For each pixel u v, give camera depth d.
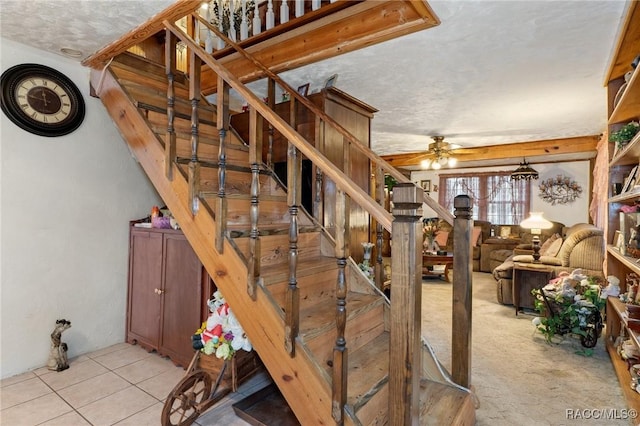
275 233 2.03
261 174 2.62
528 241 6.72
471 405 1.84
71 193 2.74
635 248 2.27
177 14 1.82
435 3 1.78
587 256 3.63
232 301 1.66
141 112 2.16
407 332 1.19
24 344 2.48
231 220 2.05
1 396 2.17
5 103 2.37
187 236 1.84
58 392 2.22
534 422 1.92
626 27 1.93
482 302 4.41
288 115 2.87
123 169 3.08
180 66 3.27
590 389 2.28
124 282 3.09
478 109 3.67
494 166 7.79
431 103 3.49
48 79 2.58
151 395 2.21
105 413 2.00
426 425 1.56
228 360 1.97
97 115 2.90
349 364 1.74
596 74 2.72
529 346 2.99
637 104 2.43
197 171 1.82
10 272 2.42
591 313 2.87
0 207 2.38
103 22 2.13
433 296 4.69
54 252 2.65
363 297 2.14
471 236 1.94
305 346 1.45
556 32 2.07
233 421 1.96
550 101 3.39
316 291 2.00
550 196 7.19
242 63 2.75
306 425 1.42
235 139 2.83
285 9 2.45
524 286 3.94
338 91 2.76
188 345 2.56
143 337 2.93
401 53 2.37
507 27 2.01
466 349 1.93
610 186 2.92
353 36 2.15
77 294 2.78
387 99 3.37
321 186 2.67
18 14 2.03
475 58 2.44
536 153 5.36
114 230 3.02
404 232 1.19
